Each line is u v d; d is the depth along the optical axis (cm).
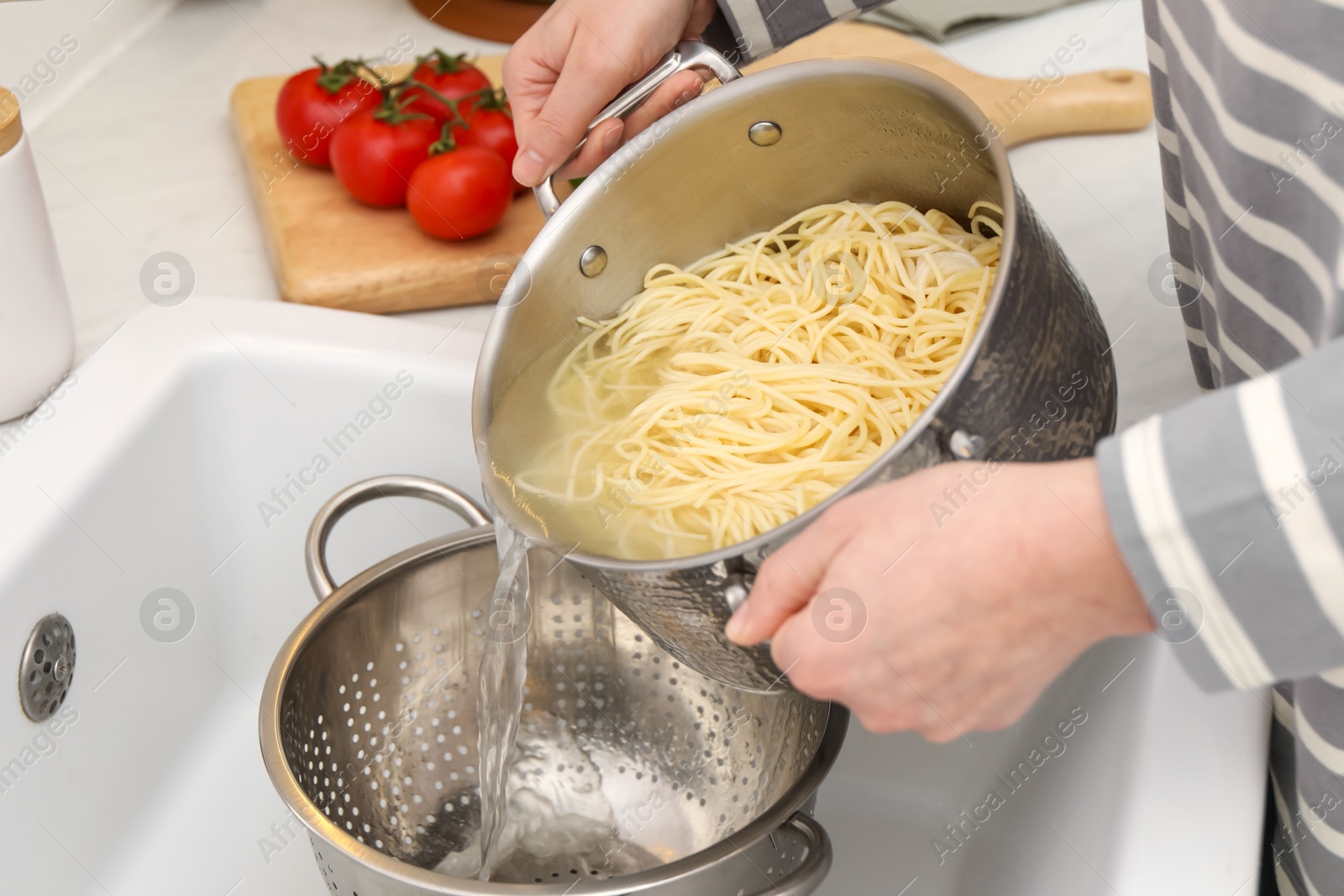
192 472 80
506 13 113
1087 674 62
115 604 74
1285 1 43
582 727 77
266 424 83
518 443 62
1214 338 60
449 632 75
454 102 91
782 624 47
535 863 72
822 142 66
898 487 43
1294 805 55
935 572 41
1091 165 97
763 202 72
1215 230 51
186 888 74
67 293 81
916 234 68
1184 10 50
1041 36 112
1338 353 35
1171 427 37
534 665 77
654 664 75
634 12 66
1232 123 47
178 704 80
